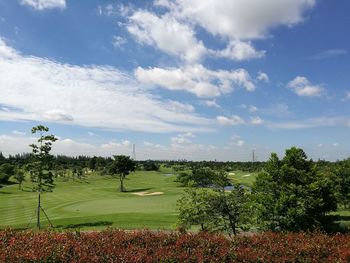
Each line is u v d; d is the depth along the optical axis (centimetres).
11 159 15700
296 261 902
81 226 3447
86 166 15425
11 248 921
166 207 4728
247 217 1958
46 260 862
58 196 7312
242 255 902
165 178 12700
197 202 2059
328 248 952
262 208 1959
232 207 1978
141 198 6084
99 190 8850
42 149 4203
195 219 2014
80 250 914
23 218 4369
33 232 1114
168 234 1099
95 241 992
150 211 4316
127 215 3844
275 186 2078
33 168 4175
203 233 1087
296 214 1898
